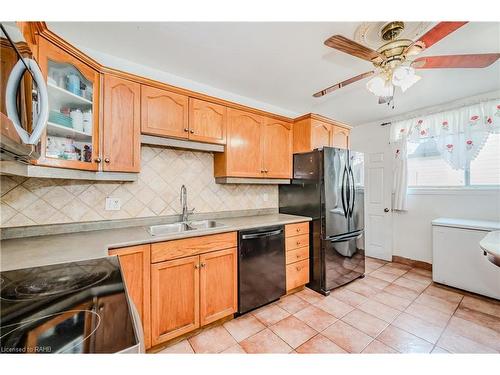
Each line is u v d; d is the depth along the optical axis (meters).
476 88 2.42
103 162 1.53
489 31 1.47
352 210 2.71
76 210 1.69
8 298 0.71
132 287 1.43
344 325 1.85
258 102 2.83
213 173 2.45
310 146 2.63
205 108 2.06
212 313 1.79
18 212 1.47
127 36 1.57
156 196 2.07
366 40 1.42
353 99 2.74
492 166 2.58
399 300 2.27
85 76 1.41
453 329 1.79
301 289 2.54
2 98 0.68
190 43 1.65
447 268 2.52
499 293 2.18
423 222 3.12
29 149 0.85
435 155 3.02
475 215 2.68
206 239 1.76
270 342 1.65
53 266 0.98
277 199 3.05
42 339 0.52
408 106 2.96
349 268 2.66
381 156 3.53
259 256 2.07
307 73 2.10
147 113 1.74
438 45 1.62
